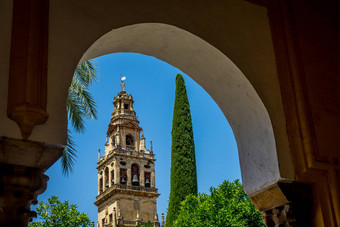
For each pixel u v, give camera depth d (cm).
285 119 430
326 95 455
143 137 7338
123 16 393
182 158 3478
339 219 402
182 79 3897
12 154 310
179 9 427
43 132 318
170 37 439
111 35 394
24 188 312
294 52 461
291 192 406
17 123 312
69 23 361
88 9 376
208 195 2689
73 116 1055
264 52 455
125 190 6756
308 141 421
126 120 7281
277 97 438
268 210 426
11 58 329
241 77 438
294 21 479
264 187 423
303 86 447
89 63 1066
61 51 348
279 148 415
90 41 367
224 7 454
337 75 473
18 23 339
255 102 437
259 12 472
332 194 410
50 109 326
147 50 465
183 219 2683
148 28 416
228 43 439
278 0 485
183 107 3725
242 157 464
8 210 303
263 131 435
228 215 2394
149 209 6831
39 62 330
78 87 1055
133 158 7050
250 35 455
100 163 7319
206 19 438
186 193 3338
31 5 344
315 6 501
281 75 450
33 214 316
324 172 418
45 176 336
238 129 474
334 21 505
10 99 315
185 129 3625
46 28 346
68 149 1053
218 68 457
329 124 440
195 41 436
